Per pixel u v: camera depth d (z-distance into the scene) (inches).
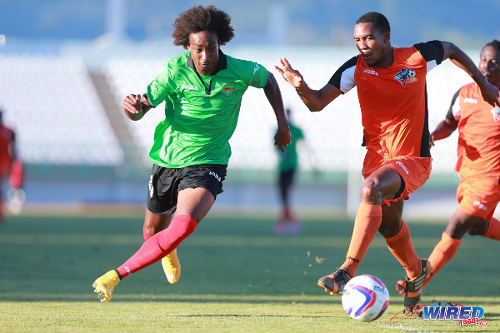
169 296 850.8
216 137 699.4
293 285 983.0
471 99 853.8
